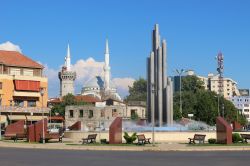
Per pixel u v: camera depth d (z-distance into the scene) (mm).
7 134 54750
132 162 24406
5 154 30641
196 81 157375
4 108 93250
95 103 137750
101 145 40156
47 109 101000
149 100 61781
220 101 114000
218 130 43938
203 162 24250
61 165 22734
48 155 29766
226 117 114062
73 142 46312
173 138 50625
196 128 59562
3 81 96125
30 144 42188
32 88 99250
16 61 100438
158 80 60812
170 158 27188
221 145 40156
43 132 45656
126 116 120812
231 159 26281
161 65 60969
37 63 103375
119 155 30047
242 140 44281
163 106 60844
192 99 116875
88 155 29938
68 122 117625
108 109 119375
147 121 62156
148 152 33719
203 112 107250
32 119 97562
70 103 127938
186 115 109875
